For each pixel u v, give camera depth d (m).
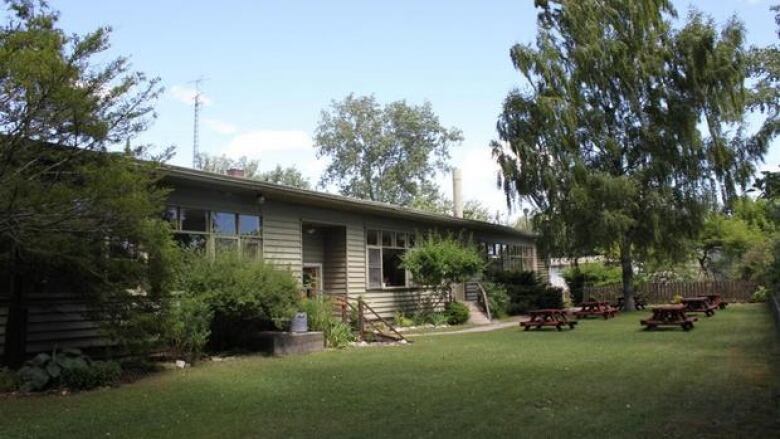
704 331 16.77
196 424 7.11
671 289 33.00
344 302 17.47
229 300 12.98
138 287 10.86
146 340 10.89
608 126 27.52
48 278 10.67
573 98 26.78
